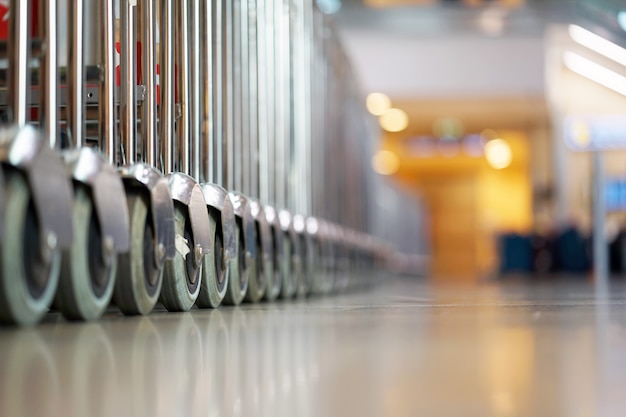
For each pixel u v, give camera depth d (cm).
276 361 97
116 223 144
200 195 185
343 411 67
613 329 140
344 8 959
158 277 168
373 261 657
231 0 263
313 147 408
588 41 1006
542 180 1378
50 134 145
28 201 123
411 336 127
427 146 1625
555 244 1179
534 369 90
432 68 1035
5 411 66
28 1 146
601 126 1181
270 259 262
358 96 630
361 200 635
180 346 111
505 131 1438
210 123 225
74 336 119
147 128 184
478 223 1867
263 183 296
